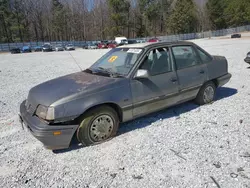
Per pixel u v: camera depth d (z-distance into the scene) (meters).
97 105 2.99
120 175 2.44
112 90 3.08
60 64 14.01
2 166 2.69
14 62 17.23
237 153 2.75
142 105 3.41
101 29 68.81
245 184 2.21
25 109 3.18
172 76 3.73
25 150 3.04
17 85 7.48
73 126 2.81
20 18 60.47
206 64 4.32
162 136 3.27
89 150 2.96
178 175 2.39
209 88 4.48
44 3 66.38
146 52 3.49
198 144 3.00
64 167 2.62
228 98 4.88
